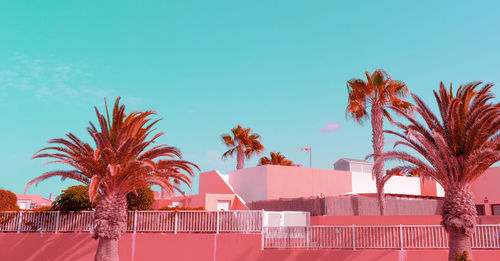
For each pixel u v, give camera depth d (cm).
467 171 1595
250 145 4169
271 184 3081
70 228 2014
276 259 1803
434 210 2614
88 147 1828
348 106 2530
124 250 1912
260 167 3169
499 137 1573
